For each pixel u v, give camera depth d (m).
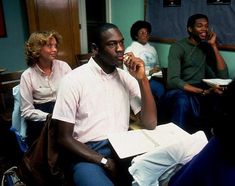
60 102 1.19
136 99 1.37
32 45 1.79
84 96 1.22
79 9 3.68
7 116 2.21
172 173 0.90
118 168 1.15
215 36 2.24
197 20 2.12
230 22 2.25
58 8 3.31
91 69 1.26
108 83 1.28
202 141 0.94
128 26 3.58
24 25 3.33
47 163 1.21
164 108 2.17
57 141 1.20
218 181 0.58
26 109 1.73
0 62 3.27
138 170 0.90
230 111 0.57
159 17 3.09
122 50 1.23
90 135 1.25
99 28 1.23
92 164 1.14
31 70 1.82
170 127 1.30
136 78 1.28
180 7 2.74
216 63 2.22
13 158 2.16
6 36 3.23
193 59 2.21
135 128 1.36
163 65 3.14
